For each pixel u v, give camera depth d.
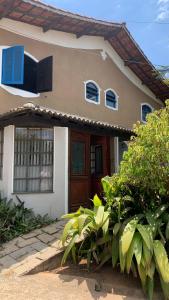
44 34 10.98
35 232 7.21
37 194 8.80
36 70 10.62
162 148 5.51
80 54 12.18
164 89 15.38
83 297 4.74
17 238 6.90
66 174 9.17
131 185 6.07
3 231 6.96
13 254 6.15
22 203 8.38
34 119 8.33
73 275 5.45
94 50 12.76
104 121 12.77
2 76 9.70
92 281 5.18
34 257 5.93
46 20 10.34
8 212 7.61
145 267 4.78
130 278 5.34
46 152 9.17
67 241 6.18
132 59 13.73
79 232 5.46
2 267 5.70
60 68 11.37
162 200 6.02
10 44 10.03
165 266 4.69
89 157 10.22
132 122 14.30
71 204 9.31
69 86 11.57
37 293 4.80
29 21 10.34
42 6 9.45
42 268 5.65
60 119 8.78
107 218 5.56
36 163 9.05
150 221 5.36
